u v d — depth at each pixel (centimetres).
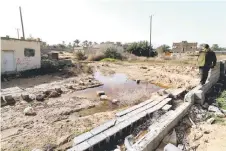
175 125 551
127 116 629
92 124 616
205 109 685
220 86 979
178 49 5475
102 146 489
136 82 1370
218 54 3161
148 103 773
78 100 920
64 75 1602
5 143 506
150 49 3653
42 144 499
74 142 478
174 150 400
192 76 1427
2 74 1466
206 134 507
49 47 4681
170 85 1227
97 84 1277
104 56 3008
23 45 1628
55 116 705
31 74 1596
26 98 903
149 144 412
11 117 690
